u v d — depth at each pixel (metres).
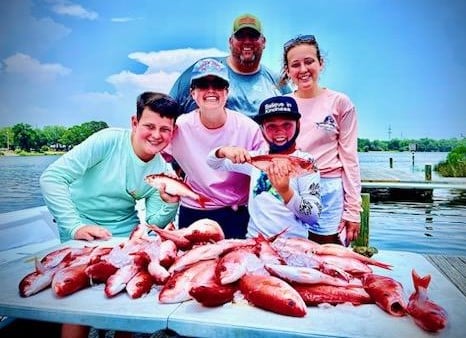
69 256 1.80
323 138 2.46
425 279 1.36
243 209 2.50
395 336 1.22
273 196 2.29
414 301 1.31
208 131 2.49
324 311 1.37
